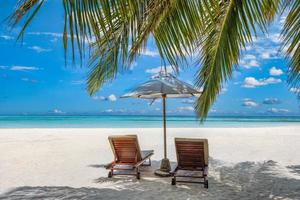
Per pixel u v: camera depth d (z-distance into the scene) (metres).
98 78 4.39
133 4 1.56
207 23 3.21
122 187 4.95
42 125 37.91
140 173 5.91
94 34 1.36
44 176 5.87
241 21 3.14
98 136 14.05
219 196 4.42
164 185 5.02
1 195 4.57
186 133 15.58
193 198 4.32
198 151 4.99
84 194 4.56
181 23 2.31
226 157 7.85
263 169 6.29
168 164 5.81
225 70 3.49
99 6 1.35
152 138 12.94
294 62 3.35
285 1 2.94
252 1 3.02
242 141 11.48
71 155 8.44
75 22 1.29
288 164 6.85
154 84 5.33
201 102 4.02
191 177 5.03
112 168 5.57
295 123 41.47
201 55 4.17
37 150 9.41
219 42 3.43
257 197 4.38
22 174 6.07
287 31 3.11
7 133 15.83
